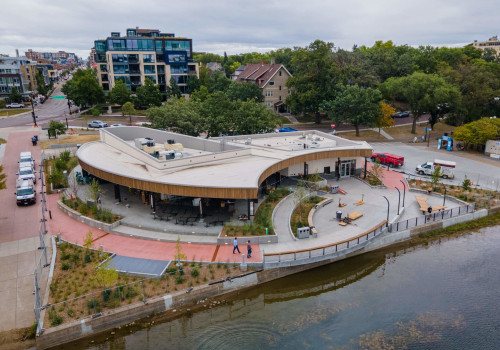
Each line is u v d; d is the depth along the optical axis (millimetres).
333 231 30500
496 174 46281
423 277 26547
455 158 54125
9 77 110688
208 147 41375
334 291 25094
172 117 54781
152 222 31078
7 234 30031
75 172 45438
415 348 19469
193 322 21656
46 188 41031
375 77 83938
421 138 67062
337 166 45250
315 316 22234
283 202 36375
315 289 25438
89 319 20250
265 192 38250
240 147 39344
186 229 29641
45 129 70375
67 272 24359
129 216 32500
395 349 19391
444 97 63594
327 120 84875
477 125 55375
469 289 24969
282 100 90500
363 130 74500
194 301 23016
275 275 25672
